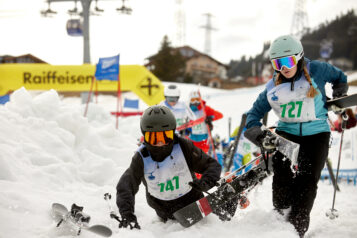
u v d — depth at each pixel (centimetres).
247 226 470
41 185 619
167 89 1092
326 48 12462
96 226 396
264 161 520
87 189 671
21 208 480
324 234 499
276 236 427
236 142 763
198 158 492
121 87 2533
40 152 712
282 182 512
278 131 549
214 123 3525
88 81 2555
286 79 512
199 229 454
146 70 2527
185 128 1077
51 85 2575
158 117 455
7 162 599
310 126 512
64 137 799
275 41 499
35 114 834
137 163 484
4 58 8294
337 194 866
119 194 468
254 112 553
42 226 452
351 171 1155
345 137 1481
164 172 485
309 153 501
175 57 10156
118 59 1794
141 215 575
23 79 2564
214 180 471
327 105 527
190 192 509
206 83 11106
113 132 904
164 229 482
